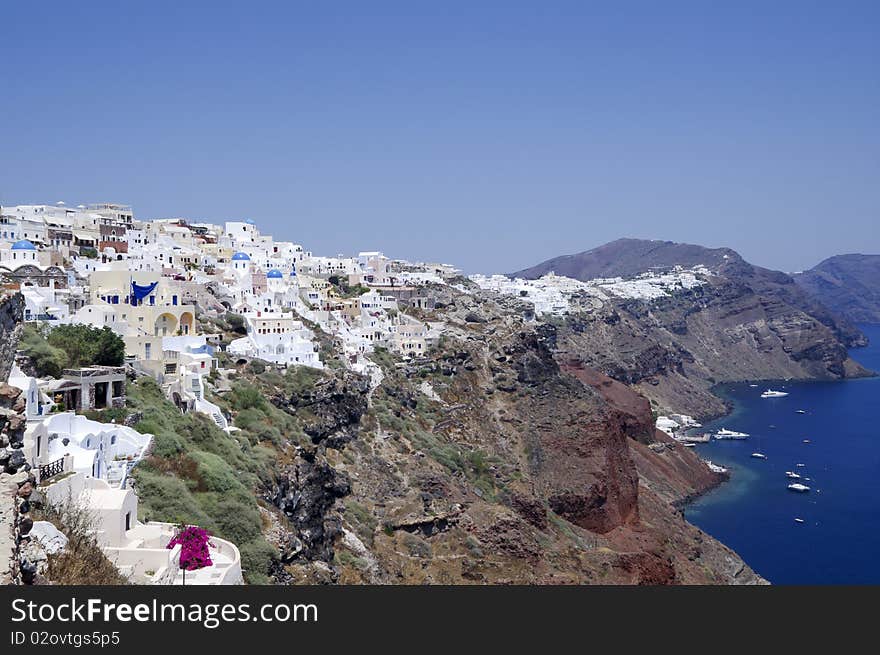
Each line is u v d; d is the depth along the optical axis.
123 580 47.97
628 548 173.12
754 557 193.50
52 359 89.69
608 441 198.62
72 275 153.50
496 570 138.25
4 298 62.88
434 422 183.12
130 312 136.12
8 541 36.62
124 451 79.38
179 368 119.19
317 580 96.44
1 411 39.91
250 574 80.31
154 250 197.62
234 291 182.38
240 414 123.44
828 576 179.12
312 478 122.50
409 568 130.50
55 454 61.28
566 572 146.88
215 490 87.94
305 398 148.25
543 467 189.38
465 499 153.12
